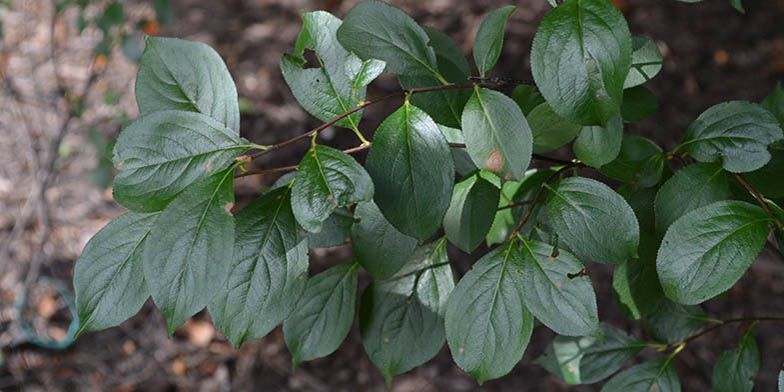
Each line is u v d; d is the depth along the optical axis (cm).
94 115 239
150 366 197
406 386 190
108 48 194
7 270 211
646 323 82
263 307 63
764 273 191
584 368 81
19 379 193
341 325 73
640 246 71
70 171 230
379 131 62
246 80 243
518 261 65
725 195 66
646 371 77
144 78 65
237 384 194
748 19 240
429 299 72
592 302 64
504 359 64
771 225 64
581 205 65
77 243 216
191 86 65
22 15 267
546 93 61
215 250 60
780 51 231
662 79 227
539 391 184
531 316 64
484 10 248
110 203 225
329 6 262
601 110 61
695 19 240
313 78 65
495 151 62
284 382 193
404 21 66
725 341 186
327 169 60
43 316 204
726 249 62
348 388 191
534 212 71
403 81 66
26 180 228
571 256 65
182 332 202
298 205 60
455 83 69
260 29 258
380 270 68
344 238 73
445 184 62
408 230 62
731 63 230
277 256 63
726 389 76
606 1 61
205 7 266
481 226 67
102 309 62
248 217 64
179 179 62
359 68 65
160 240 60
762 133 66
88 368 197
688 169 67
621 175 71
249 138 227
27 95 245
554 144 68
